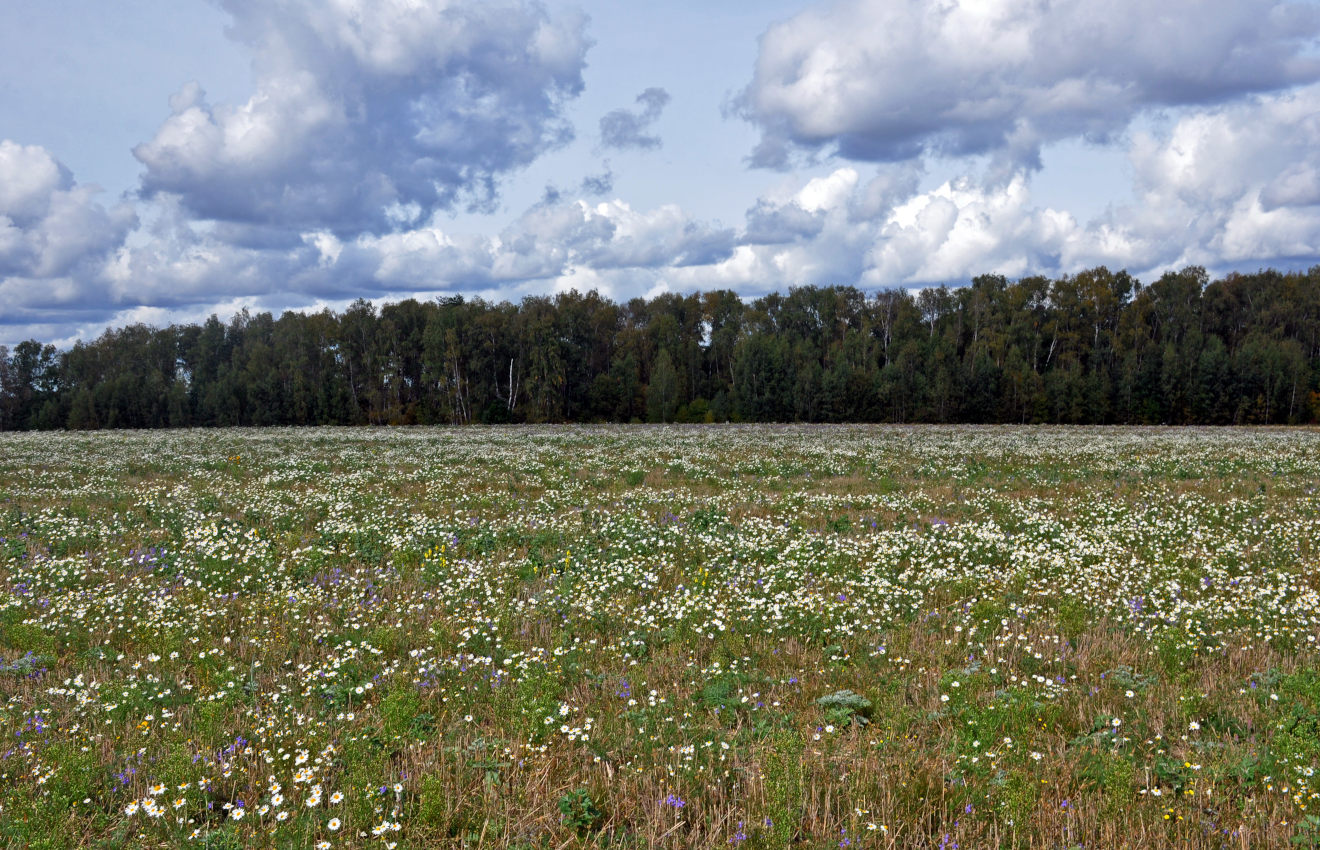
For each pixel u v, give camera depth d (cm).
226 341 11644
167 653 900
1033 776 593
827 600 1070
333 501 2020
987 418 8675
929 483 2323
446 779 607
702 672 823
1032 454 3142
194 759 610
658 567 1305
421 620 1041
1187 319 10119
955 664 852
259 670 868
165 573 1309
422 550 1427
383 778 600
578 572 1259
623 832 532
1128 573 1186
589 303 11456
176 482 2505
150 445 4062
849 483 2334
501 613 1017
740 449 3509
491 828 536
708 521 1691
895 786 585
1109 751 632
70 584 1228
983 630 941
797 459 3016
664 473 2611
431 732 702
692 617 998
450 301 10494
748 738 669
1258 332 9669
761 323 11488
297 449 3747
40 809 533
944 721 704
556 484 2347
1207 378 8531
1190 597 1086
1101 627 957
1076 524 1603
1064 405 8606
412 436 4853
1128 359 9200
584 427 6425
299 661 909
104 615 1070
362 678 835
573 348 9612
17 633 931
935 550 1366
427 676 824
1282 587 1055
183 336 11675
